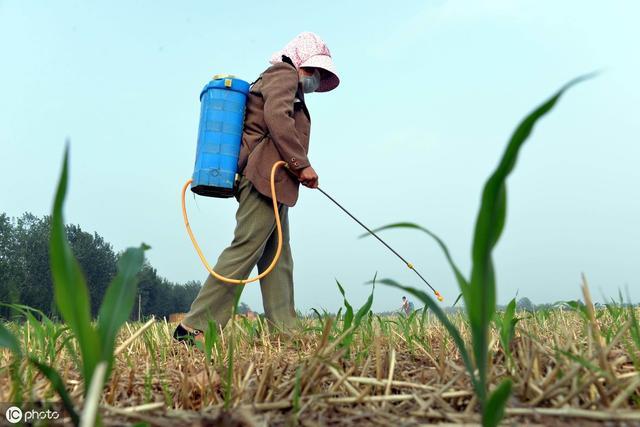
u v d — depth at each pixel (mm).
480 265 812
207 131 3283
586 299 1432
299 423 1197
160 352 2619
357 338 2535
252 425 1082
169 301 92125
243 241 3262
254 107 3443
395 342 2566
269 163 3334
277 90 3318
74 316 833
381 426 1172
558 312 3596
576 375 1267
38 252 64312
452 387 1434
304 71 3721
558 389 1237
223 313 3211
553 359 1543
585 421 1095
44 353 2023
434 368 1792
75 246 73875
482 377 895
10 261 61531
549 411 1135
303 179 3373
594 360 1478
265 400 1412
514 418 1137
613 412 1095
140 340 2896
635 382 1167
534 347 1509
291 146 3295
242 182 3346
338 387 1481
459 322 3588
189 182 3480
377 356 1572
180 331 3139
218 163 3229
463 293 899
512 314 1644
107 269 77812
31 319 2043
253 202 3320
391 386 1501
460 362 1896
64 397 946
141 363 2238
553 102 618
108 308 921
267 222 3322
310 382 1436
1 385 1534
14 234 65250
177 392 1622
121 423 1165
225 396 1380
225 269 3217
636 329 1618
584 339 2131
